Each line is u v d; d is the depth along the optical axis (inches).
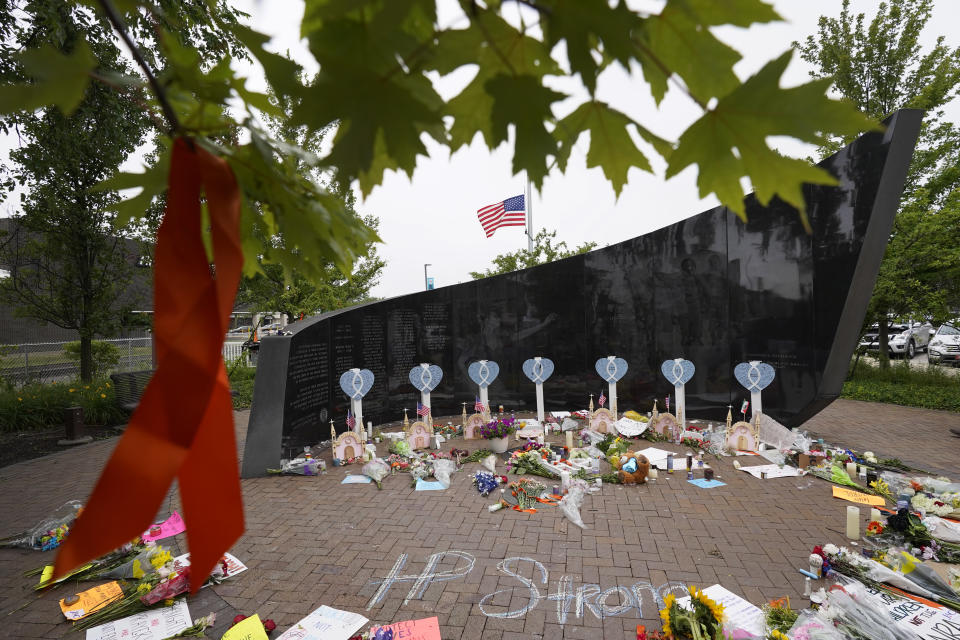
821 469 310.0
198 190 29.9
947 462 333.1
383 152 33.3
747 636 154.2
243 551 223.9
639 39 29.4
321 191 42.6
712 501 273.9
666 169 35.4
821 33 637.9
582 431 410.6
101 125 309.6
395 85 30.3
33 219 490.3
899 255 573.9
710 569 203.2
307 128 31.1
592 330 490.9
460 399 506.6
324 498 288.7
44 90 27.4
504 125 32.9
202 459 23.7
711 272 428.1
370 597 187.8
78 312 555.2
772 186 33.0
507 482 306.0
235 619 172.4
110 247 548.7
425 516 260.8
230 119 34.6
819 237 350.3
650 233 461.4
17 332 892.6
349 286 730.2
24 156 403.9
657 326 462.3
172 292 25.8
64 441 422.3
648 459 335.0
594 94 30.3
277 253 52.5
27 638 168.2
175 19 60.9
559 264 498.0
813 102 29.3
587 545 225.1
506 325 507.2
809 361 361.7
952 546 213.8
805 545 222.5
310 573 205.0
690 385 447.8
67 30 211.0
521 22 30.5
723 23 29.1
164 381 23.5
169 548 226.7
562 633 166.6
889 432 410.0
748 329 406.0
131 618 176.2
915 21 568.1
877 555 208.1
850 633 152.3
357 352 443.2
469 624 171.6
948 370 690.8
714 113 32.1
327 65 29.5
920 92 573.6
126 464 21.4
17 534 245.8
